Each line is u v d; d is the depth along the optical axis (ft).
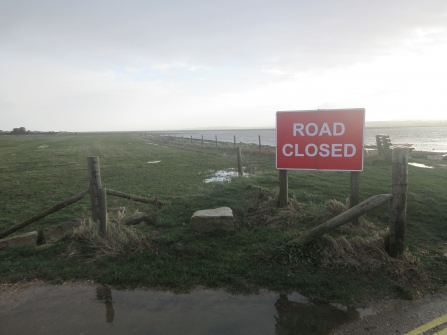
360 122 18.62
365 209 14.51
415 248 16.99
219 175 45.60
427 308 11.53
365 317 11.03
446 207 23.11
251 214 21.71
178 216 22.43
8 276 14.48
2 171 56.13
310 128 19.81
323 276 13.69
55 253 16.93
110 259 15.84
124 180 43.06
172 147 113.19
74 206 28.99
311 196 25.36
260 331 10.32
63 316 11.35
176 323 10.80
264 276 13.75
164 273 14.24
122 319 11.08
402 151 14.03
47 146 134.82
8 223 24.18
